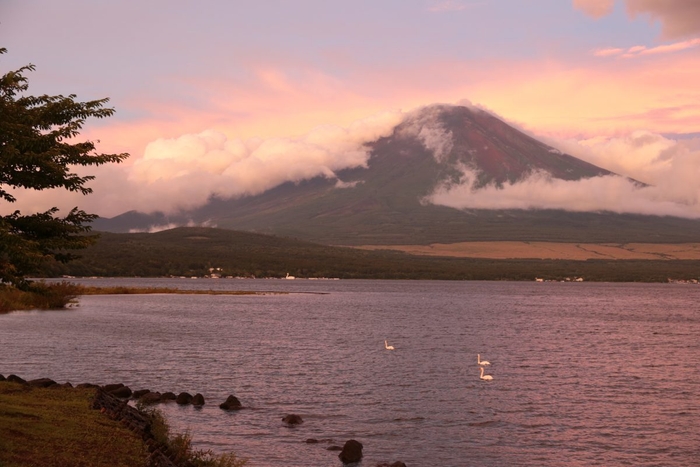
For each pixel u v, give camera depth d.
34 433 22.16
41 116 21.75
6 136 19.89
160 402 37.50
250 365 54.41
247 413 36.62
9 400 27.09
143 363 53.03
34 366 49.47
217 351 62.44
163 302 140.88
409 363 58.28
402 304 161.25
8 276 20.67
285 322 102.12
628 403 42.28
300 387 45.22
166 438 25.00
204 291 190.38
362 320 109.56
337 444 31.39
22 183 21.12
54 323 82.44
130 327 82.50
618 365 59.66
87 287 169.12
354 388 45.44
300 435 32.66
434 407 39.94
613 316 130.38
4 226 19.44
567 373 54.22
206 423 34.06
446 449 31.42
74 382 44.09
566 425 36.38
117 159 22.42
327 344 71.94
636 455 31.23
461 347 71.94
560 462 29.98
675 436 34.47
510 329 96.88
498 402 41.84
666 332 95.94
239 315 114.25
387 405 40.19
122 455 21.95
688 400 43.44
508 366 57.78
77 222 23.11
